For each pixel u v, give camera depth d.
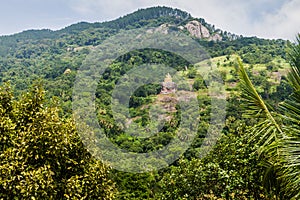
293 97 6.04
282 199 7.16
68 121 10.21
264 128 6.77
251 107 7.04
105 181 10.59
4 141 9.07
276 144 6.02
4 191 8.40
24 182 8.52
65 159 9.64
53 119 9.79
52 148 9.26
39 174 8.48
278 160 6.23
